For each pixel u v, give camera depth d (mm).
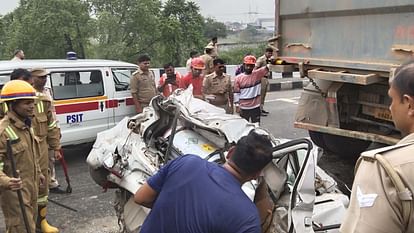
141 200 2533
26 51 25109
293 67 6180
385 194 1637
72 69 7238
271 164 3326
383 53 5047
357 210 1699
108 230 5102
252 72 7980
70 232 5039
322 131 6086
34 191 4172
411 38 4715
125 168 4238
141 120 4828
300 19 6016
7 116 4008
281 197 3354
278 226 3236
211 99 7809
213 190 2225
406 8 4715
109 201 5902
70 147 7754
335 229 3697
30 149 4098
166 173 2467
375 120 5805
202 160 2402
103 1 26016
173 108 4492
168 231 2260
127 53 25703
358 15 5262
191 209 2221
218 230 2150
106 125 7684
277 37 6305
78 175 6867
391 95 1813
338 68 5586
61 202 5844
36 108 4844
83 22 25297
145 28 26016
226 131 4008
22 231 4062
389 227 1616
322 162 7070
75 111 7273
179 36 26812
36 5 25312
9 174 4004
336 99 5930
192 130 4500
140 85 7852
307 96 6242
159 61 26219
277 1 6254
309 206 3264
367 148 6570
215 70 7828
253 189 3555
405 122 1775
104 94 7633
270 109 12609
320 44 5777
